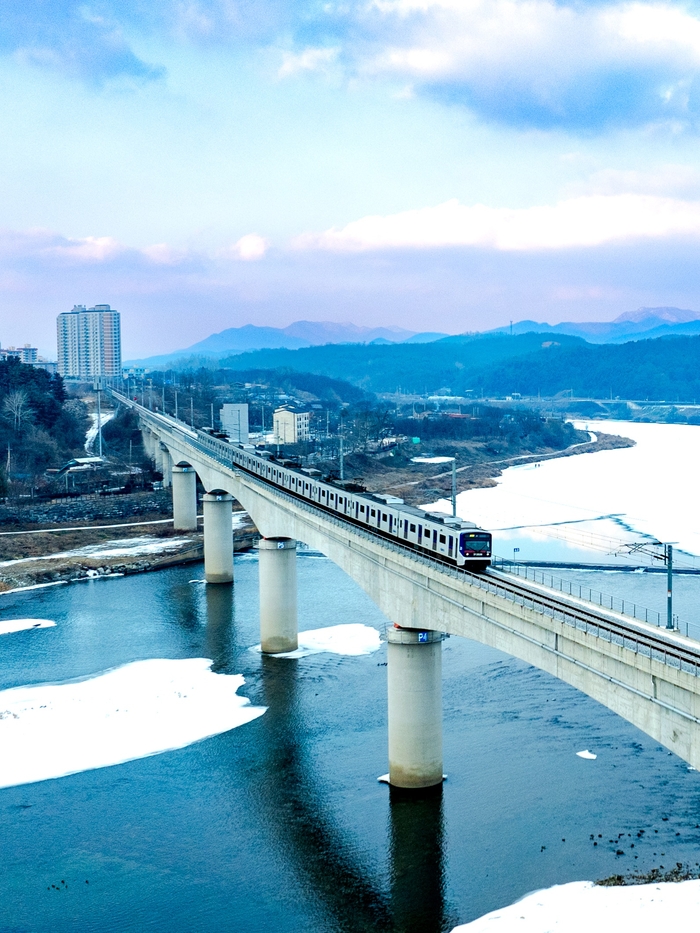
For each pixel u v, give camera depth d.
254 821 73.81
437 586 73.88
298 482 113.44
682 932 54.84
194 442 178.50
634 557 169.75
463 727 90.62
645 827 70.06
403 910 61.56
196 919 61.34
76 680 107.81
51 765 84.25
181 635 127.69
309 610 139.00
